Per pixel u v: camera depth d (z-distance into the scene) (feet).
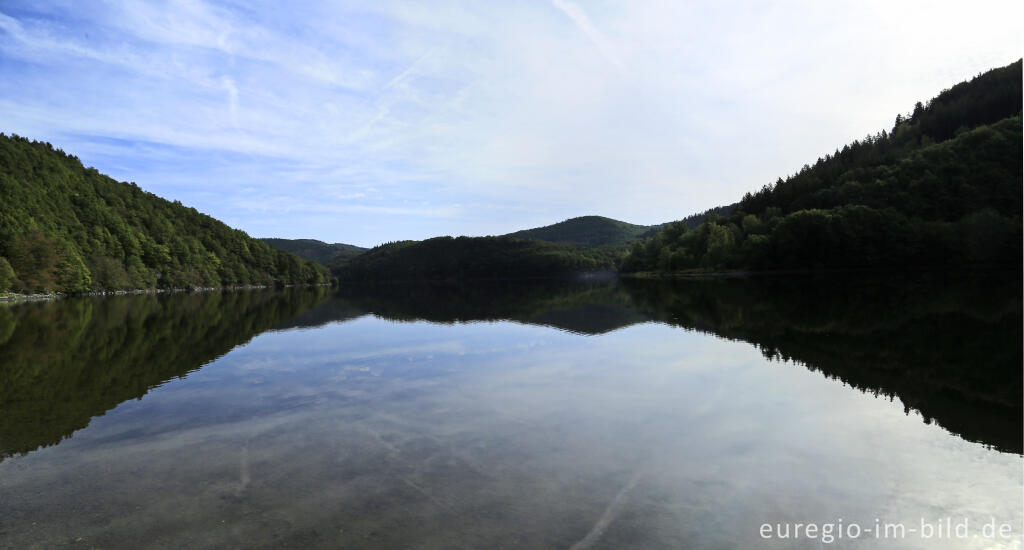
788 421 27.37
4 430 27.61
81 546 15.53
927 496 18.39
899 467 21.02
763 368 41.34
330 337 67.51
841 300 106.93
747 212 479.41
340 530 16.16
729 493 18.70
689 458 22.20
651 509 17.46
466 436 25.57
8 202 290.56
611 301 131.44
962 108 507.71
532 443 24.36
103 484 20.20
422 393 35.14
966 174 338.54
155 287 360.07
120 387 38.17
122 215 440.45
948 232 278.46
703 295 144.36
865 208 309.63
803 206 403.34
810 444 23.81
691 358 46.55
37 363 49.34
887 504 17.84
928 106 628.69
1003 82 534.78
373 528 16.25
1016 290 115.34
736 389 34.73
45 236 269.23
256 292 328.90
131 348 59.26
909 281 178.60
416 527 16.26
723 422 27.32
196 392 36.35
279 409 31.45
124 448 24.54
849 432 25.44
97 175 526.16
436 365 45.75
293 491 19.22
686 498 18.30
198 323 91.56
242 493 19.12
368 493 18.94
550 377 39.68
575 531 15.96
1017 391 32.45
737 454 22.62
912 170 360.07
